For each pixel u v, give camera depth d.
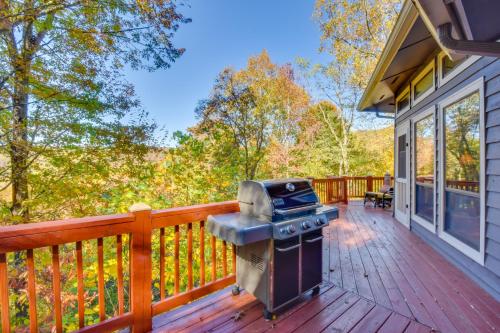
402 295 2.43
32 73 4.50
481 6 1.46
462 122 3.08
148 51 5.37
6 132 4.51
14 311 3.93
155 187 5.69
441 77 3.57
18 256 4.09
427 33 3.18
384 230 4.90
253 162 9.36
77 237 1.63
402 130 5.45
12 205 4.75
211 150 7.13
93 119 5.21
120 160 5.50
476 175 2.79
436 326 1.95
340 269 3.05
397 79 5.05
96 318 4.55
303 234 2.28
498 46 1.49
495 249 2.41
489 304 2.27
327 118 16.78
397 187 5.80
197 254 5.16
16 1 4.14
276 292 2.06
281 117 14.80
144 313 1.91
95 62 4.94
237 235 1.87
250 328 1.95
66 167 5.04
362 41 11.27
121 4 4.70
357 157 16.02
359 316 2.09
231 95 8.91
